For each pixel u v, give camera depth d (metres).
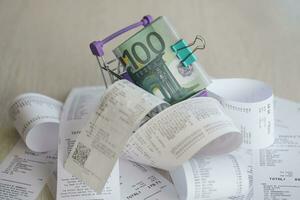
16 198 0.67
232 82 0.77
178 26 1.16
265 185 0.66
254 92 0.76
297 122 0.79
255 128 0.72
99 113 0.64
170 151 0.61
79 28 1.18
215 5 1.26
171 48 0.69
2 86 0.96
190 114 0.62
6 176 0.71
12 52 1.10
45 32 1.18
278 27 1.13
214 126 0.60
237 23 1.16
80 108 0.78
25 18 1.25
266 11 1.21
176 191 0.67
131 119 0.61
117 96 0.64
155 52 0.69
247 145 0.73
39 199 0.66
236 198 0.65
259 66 0.97
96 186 0.62
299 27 1.12
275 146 0.74
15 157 0.75
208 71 0.97
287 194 0.65
